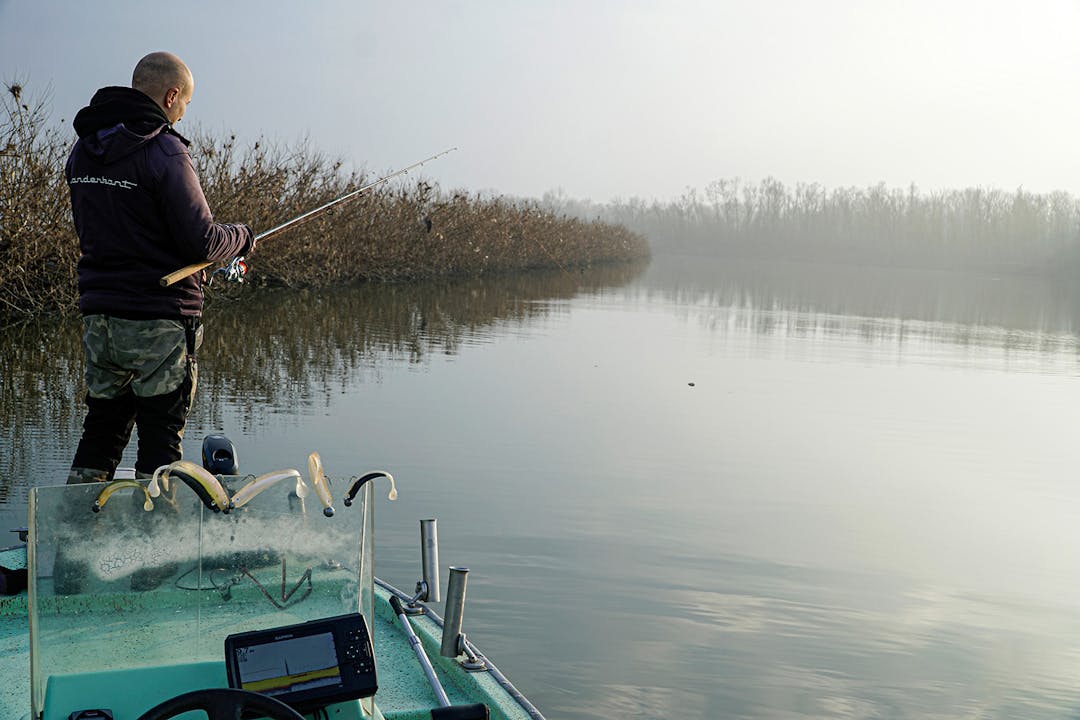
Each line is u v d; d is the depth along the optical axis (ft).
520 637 14.43
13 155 42.65
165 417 10.82
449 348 45.80
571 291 99.19
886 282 192.85
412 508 20.35
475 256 108.99
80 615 6.50
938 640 15.30
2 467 20.34
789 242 433.07
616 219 466.70
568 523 19.98
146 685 6.50
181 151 10.41
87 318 10.57
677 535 19.77
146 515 6.61
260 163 65.41
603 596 16.21
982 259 394.52
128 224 10.29
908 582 17.83
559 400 34.14
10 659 8.50
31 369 32.76
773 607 16.29
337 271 76.84
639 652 14.14
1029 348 65.57
